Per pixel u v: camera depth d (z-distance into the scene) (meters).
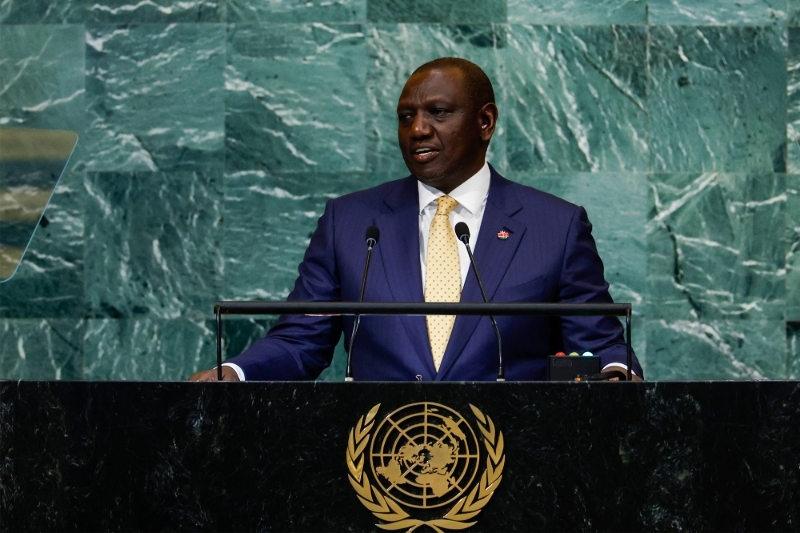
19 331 22.31
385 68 22.59
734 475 9.81
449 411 9.84
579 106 22.55
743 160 22.50
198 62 22.64
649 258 22.42
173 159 22.56
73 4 22.66
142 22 22.66
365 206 15.06
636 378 11.96
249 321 22.62
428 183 14.59
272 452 9.84
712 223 22.45
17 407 10.02
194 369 22.41
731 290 22.38
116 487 9.88
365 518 9.75
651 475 9.81
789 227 22.42
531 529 9.75
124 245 22.48
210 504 9.81
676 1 22.64
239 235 22.50
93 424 9.95
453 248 14.46
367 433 9.80
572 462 9.81
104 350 22.38
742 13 22.62
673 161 22.48
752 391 9.87
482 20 22.58
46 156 22.41
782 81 22.55
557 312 10.58
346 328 14.59
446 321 14.25
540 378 14.12
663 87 22.56
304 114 22.59
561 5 22.64
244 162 22.59
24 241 22.27
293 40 22.66
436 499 9.74
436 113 14.42
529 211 14.77
